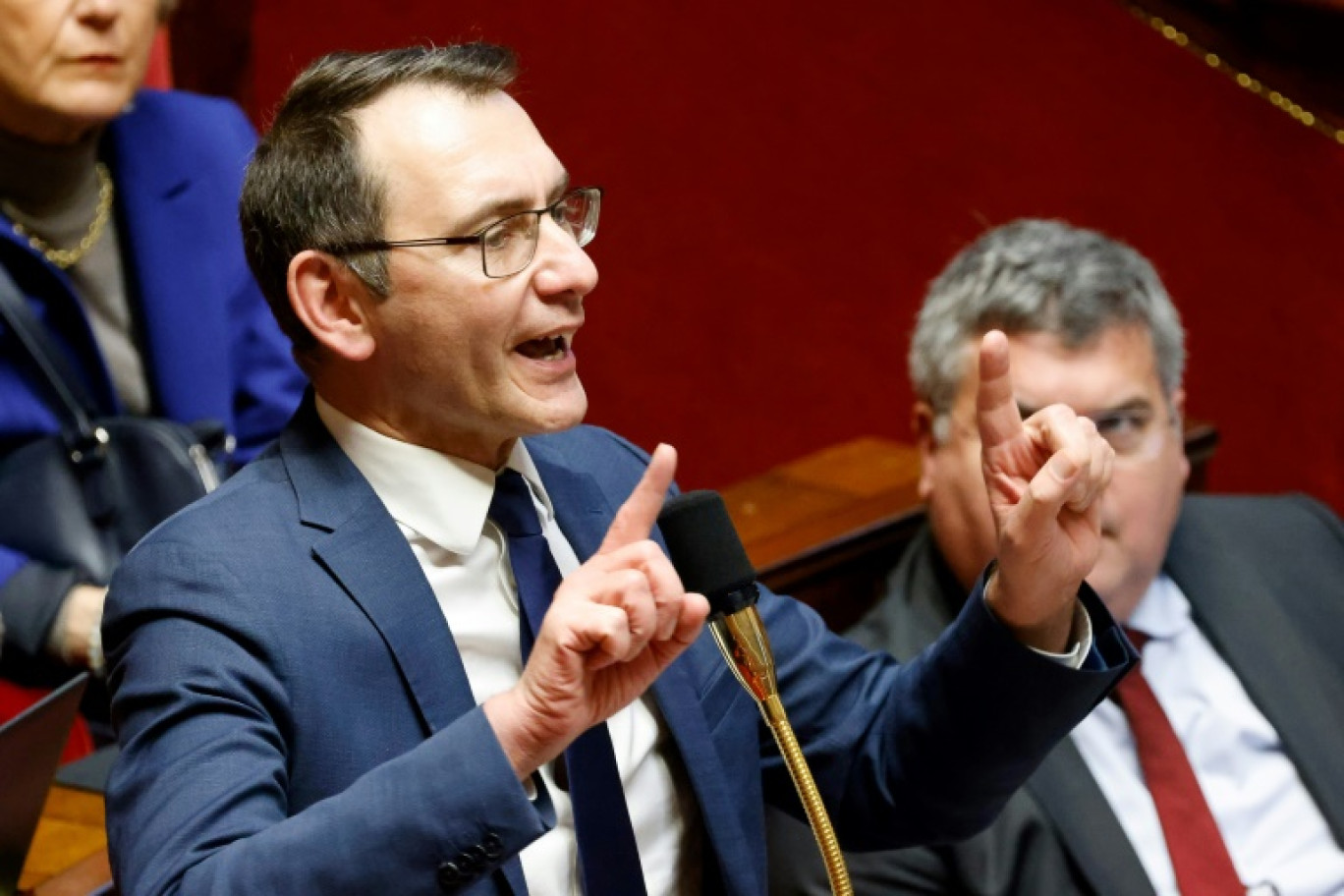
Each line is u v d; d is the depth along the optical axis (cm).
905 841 595
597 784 532
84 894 640
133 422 854
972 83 1883
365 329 531
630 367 1579
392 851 448
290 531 529
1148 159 1802
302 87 535
